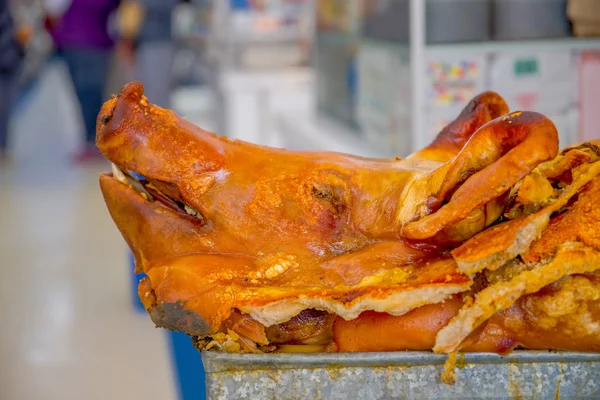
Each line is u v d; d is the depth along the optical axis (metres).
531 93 2.08
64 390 2.31
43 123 7.40
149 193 1.26
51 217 4.20
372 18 2.48
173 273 1.19
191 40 5.83
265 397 1.14
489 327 1.16
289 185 1.23
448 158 1.33
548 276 1.13
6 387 2.34
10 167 5.51
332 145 2.71
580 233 1.14
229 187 1.23
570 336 1.15
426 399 1.14
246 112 3.89
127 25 4.71
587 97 2.09
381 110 2.42
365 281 1.18
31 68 7.44
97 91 5.73
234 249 1.22
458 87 2.07
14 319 2.85
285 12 4.11
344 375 1.14
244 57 4.05
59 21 5.88
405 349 1.18
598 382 1.14
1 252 3.60
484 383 1.14
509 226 1.14
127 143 1.22
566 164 1.19
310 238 1.22
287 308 1.17
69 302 3.00
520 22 2.05
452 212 1.13
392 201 1.22
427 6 2.03
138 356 2.55
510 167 1.11
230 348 1.19
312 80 3.44
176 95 6.63
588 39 2.07
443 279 1.14
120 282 3.19
